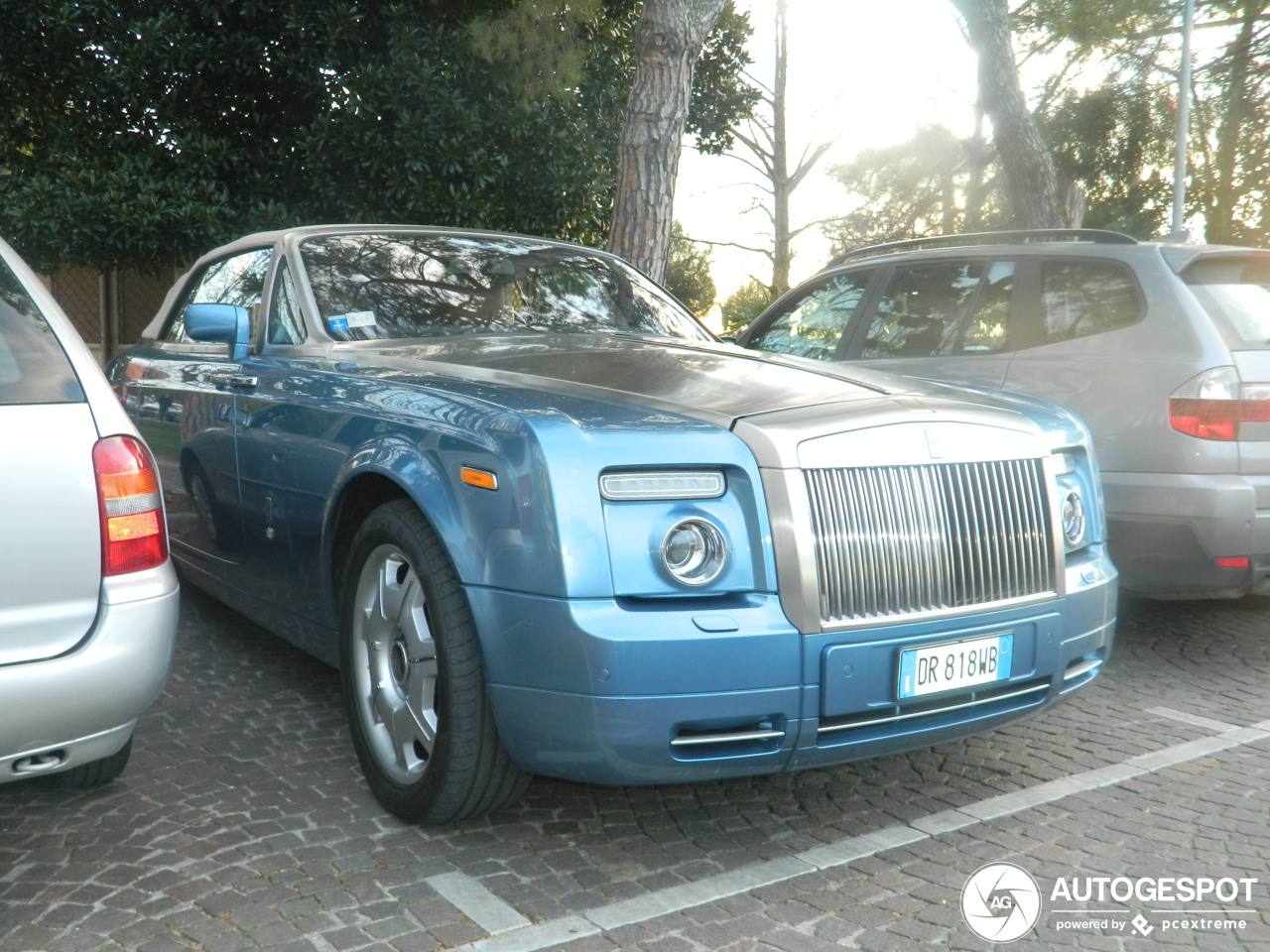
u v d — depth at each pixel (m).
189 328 3.66
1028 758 3.35
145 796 2.90
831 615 2.43
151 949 2.17
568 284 4.15
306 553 3.24
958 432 2.69
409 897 2.40
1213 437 4.13
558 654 2.30
